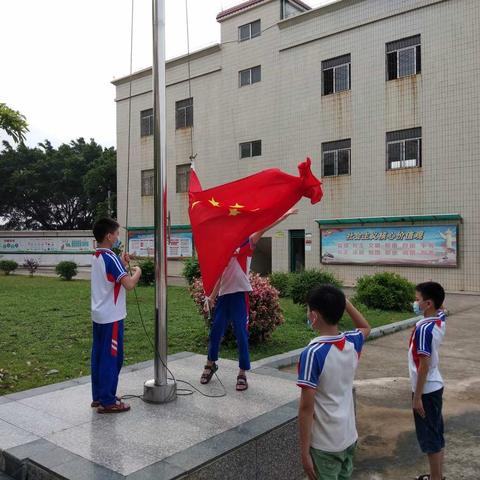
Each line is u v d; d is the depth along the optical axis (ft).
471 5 48.65
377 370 21.15
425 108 51.57
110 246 13.16
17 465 10.14
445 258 50.19
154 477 9.27
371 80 55.42
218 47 69.67
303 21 61.05
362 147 56.18
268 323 22.93
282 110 63.36
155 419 12.17
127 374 16.34
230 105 68.90
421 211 51.83
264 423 11.79
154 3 13.37
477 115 48.21
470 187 48.67
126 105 81.66
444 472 11.96
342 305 7.89
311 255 60.23
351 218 56.80
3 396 14.07
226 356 20.84
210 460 10.04
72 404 13.37
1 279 66.49
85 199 123.85
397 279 36.52
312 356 7.64
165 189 13.47
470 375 20.27
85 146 125.59
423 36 51.67
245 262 14.76
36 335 25.03
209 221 13.10
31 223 132.57
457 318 34.22
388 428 14.76
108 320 12.62
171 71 75.31
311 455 7.79
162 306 13.46
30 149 123.03
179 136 74.79
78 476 9.31
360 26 56.34
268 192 13.21
